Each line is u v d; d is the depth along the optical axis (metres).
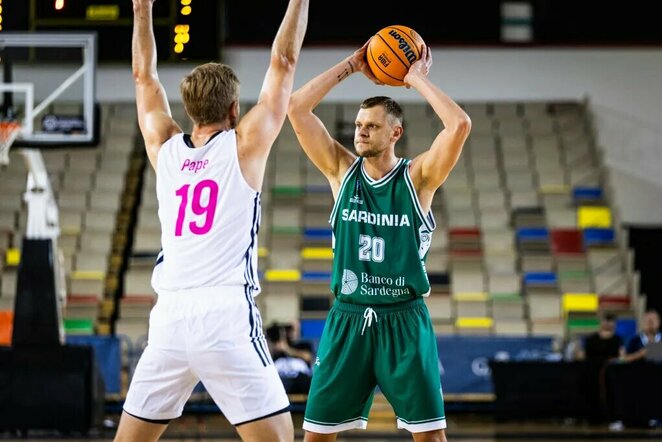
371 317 5.55
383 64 5.72
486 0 23.61
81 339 15.89
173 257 4.65
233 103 4.82
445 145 5.45
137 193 21.67
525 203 21.52
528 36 23.73
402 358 5.48
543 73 23.61
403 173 5.62
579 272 20.11
